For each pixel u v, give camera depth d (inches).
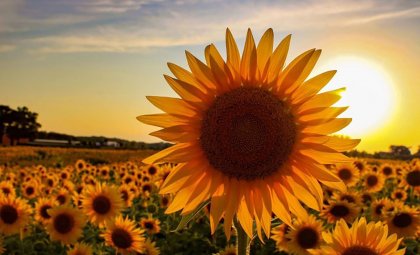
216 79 14.2
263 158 14.5
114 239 37.2
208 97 14.5
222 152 14.5
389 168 79.2
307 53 13.9
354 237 14.7
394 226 41.3
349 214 43.1
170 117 14.4
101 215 42.9
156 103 14.3
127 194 59.3
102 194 43.4
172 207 14.3
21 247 44.1
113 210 43.2
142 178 75.6
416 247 42.2
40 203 48.1
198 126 14.6
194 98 14.3
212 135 14.5
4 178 95.0
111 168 117.9
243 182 14.6
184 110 14.5
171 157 14.4
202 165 14.6
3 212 42.7
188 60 14.1
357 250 14.6
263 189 14.5
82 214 41.6
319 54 13.9
